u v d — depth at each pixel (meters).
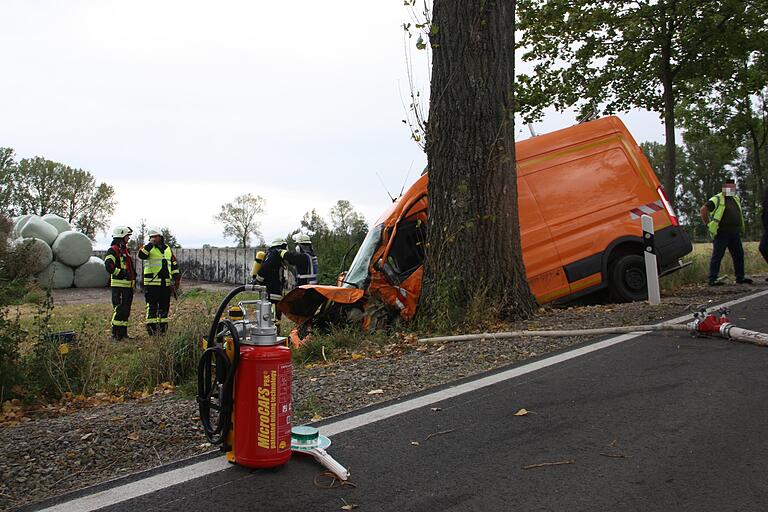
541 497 3.11
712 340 6.27
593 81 20.05
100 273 32.91
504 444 3.83
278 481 3.41
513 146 8.62
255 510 3.08
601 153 10.56
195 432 4.45
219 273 31.64
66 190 71.75
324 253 17.02
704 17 18.27
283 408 3.47
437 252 8.54
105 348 7.49
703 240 67.94
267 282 12.32
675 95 20.80
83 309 18.48
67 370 6.69
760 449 3.54
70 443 4.25
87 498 3.33
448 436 4.02
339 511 3.04
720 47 18.77
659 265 10.45
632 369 5.35
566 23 19.30
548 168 10.29
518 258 8.61
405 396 5.04
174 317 9.19
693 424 3.98
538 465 3.49
